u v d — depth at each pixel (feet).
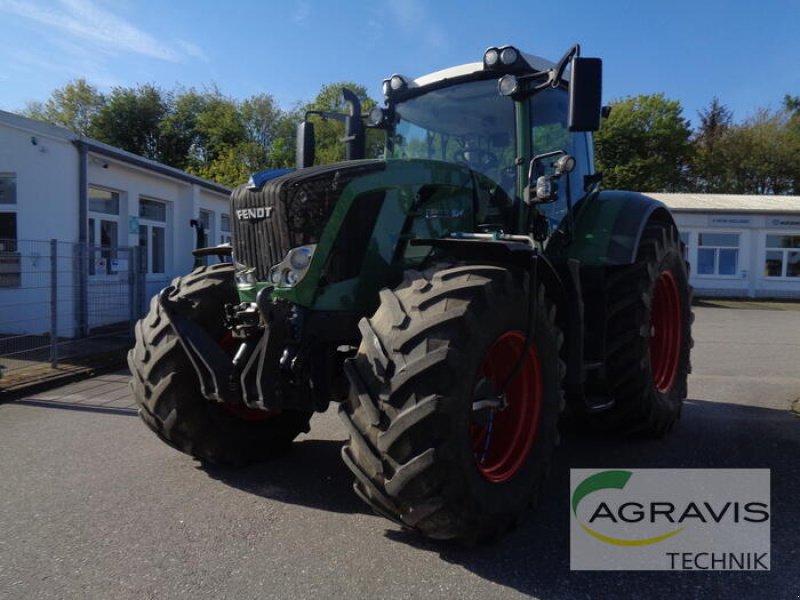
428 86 15.48
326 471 13.79
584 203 16.35
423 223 12.23
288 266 10.79
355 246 11.32
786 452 15.10
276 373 10.51
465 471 9.35
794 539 10.48
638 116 112.98
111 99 125.59
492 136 14.49
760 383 24.11
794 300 77.25
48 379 23.73
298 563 9.60
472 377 9.53
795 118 143.64
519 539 10.49
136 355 13.03
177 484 12.99
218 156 117.39
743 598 8.72
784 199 89.40
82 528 10.87
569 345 12.86
